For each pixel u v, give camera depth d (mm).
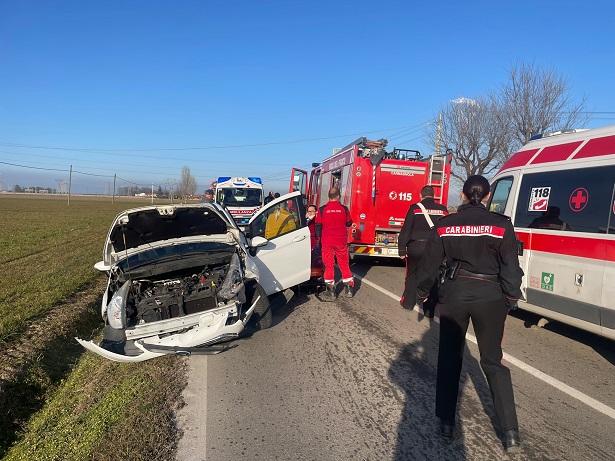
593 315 4758
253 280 5566
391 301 7723
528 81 20359
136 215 5590
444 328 3311
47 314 6414
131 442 3322
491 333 3182
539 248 5488
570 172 5227
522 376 4500
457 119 24891
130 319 4668
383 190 10352
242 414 3781
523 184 5938
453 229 3242
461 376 4461
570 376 4512
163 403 3986
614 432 3441
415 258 6281
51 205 54000
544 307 5410
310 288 8328
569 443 3285
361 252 10477
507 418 3064
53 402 4328
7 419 3943
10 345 5137
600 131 5078
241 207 20562
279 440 3371
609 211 4660
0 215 32375
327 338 5711
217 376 4594
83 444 3420
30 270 9992
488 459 3088
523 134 20766
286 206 7086
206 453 3213
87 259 11680
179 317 4570
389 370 4664
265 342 5594
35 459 3318
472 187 3318
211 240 6199
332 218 7621
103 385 4504
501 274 3127
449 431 3291
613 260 4547
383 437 3387
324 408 3857
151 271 5301
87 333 6281
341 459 3117
